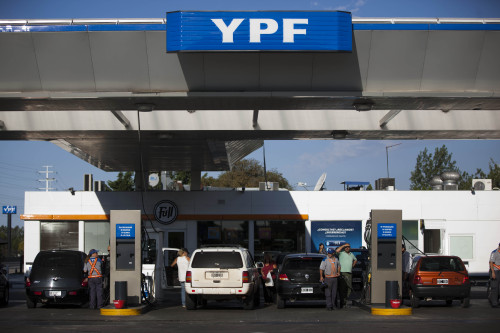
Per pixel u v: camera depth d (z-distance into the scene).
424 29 18.42
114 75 18.98
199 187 39.22
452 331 14.36
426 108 21.20
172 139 26.64
